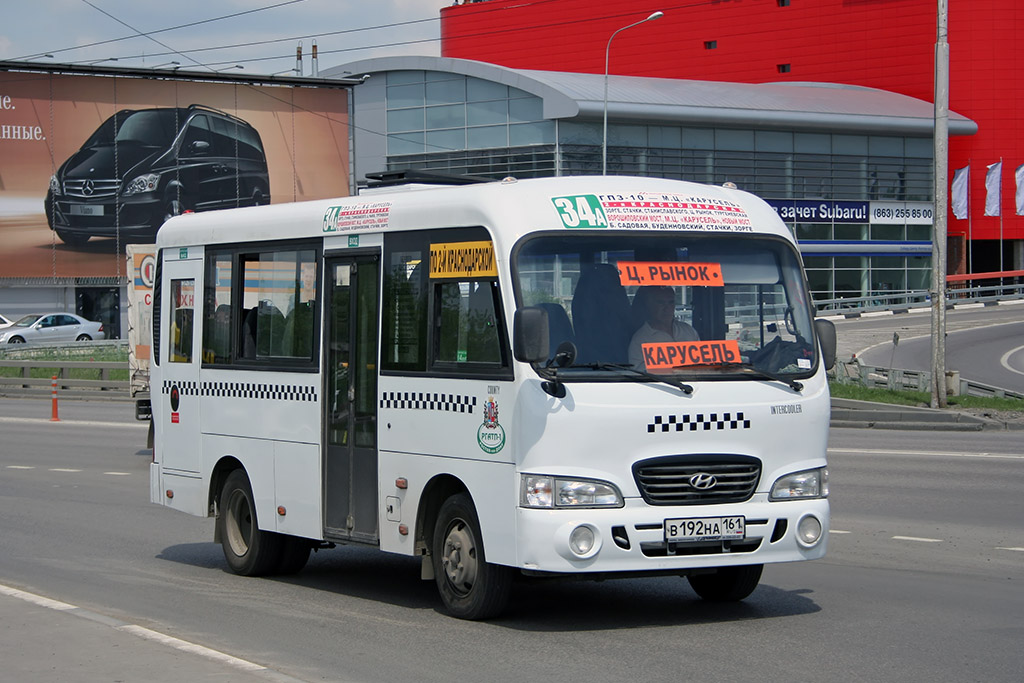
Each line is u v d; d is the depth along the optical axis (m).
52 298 65.62
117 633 8.02
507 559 8.43
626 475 8.31
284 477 10.76
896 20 81.25
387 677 7.44
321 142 69.31
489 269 8.74
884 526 13.47
